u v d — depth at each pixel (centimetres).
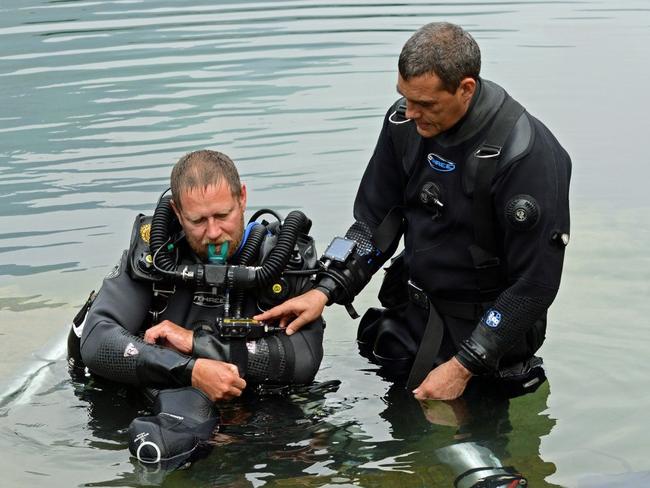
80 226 980
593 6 1859
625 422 659
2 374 735
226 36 1622
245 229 712
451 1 1891
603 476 593
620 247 946
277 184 1058
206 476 595
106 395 704
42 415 674
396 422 664
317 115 1257
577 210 1032
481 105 684
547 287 683
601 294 853
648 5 1856
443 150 698
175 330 687
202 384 659
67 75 1415
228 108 1283
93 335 690
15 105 1295
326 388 714
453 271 716
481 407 684
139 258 703
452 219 705
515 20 1745
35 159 1131
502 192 682
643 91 1359
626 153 1165
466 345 694
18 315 826
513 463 611
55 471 602
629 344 768
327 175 1080
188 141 1171
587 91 1360
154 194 1043
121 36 1628
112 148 1155
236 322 688
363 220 763
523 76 1426
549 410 677
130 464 609
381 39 1591
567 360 746
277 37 1619
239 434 644
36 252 934
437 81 659
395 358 761
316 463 610
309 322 716
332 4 1864
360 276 743
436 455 620
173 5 1862
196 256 701
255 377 696
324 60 1486
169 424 626
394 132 734
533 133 683
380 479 592
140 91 1347
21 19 1747
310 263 723
